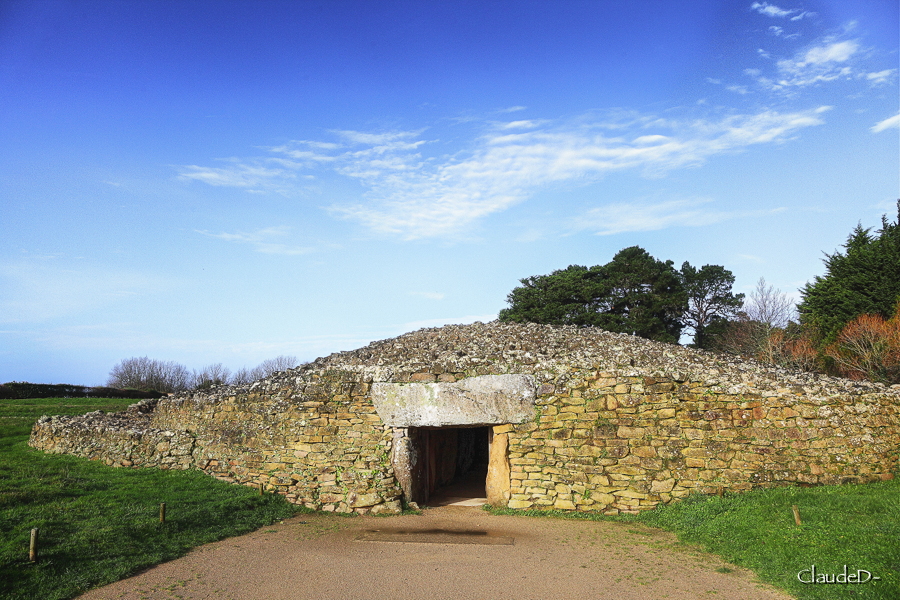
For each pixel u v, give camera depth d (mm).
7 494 12109
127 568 9453
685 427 13453
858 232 33969
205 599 8516
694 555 10305
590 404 13914
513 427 14188
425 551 10852
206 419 16547
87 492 13180
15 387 32219
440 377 14672
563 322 41156
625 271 42656
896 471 12969
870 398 13562
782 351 31422
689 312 45531
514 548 10953
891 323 25812
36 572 8859
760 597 8328
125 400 31922
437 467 17078
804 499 11633
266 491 14586
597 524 12656
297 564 10094
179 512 12242
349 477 14312
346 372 15422
